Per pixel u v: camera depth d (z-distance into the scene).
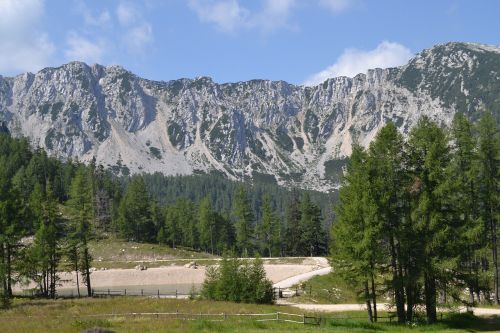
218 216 130.62
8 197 59.59
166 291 81.06
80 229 68.38
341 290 64.62
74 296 66.56
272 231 120.56
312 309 48.19
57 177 150.62
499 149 43.66
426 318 39.50
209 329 34.16
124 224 122.75
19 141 172.88
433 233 37.12
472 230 37.56
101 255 110.94
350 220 38.00
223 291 51.09
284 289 64.75
